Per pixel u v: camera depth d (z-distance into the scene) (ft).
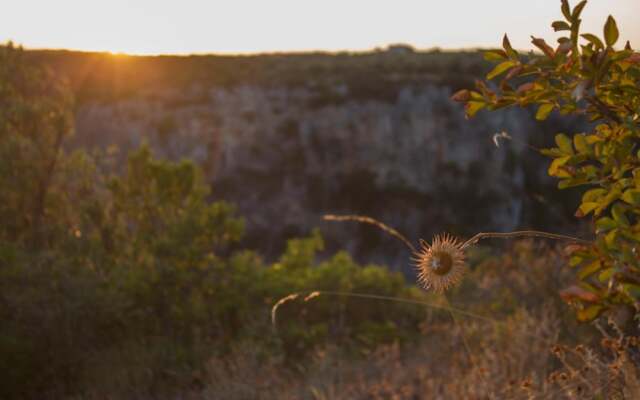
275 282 33.53
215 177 160.04
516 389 12.67
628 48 6.07
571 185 6.40
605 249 6.07
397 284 35.63
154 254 31.81
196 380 26.04
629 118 6.06
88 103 157.89
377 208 153.79
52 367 26.84
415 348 25.29
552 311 19.56
